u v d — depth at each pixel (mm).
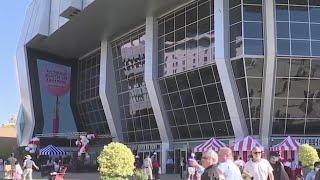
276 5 37281
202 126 42875
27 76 62625
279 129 37875
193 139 44188
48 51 64438
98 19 50062
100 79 56812
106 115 56531
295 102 37812
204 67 41000
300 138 37781
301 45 37125
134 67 53000
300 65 37312
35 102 62688
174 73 44875
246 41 37125
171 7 45000
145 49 47812
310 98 37906
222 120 40406
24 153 61281
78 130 66438
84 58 66000
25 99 63375
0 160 60938
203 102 42156
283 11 37312
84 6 46812
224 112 39969
